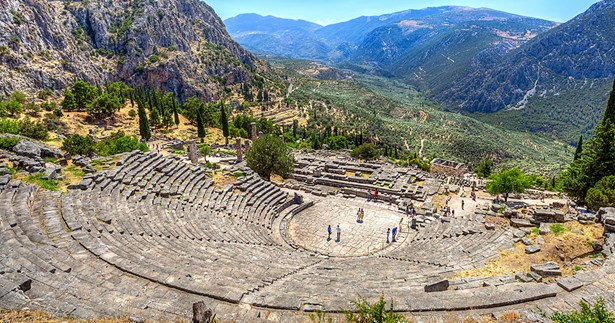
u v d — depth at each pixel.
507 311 12.03
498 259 18.86
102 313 10.76
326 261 22.64
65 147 39.97
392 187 43.16
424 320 11.50
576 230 21.23
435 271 18.02
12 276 11.80
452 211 35.72
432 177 49.59
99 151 46.16
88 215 20.91
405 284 15.58
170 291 13.43
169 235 21.55
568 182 34.78
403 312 12.14
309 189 42.97
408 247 25.61
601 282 13.95
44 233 17.52
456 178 51.59
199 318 9.49
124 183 28.09
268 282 15.96
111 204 23.80
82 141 41.16
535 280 15.26
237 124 111.38
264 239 27.09
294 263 21.22
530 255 19.08
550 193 43.69
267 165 42.91
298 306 12.52
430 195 41.97
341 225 33.62
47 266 13.48
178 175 33.56
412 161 67.44
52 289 11.98
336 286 15.51
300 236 31.20
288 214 35.16
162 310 11.45
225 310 12.17
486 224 25.38
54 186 24.34
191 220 25.50
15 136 36.81
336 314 11.98
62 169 28.62
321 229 32.75
